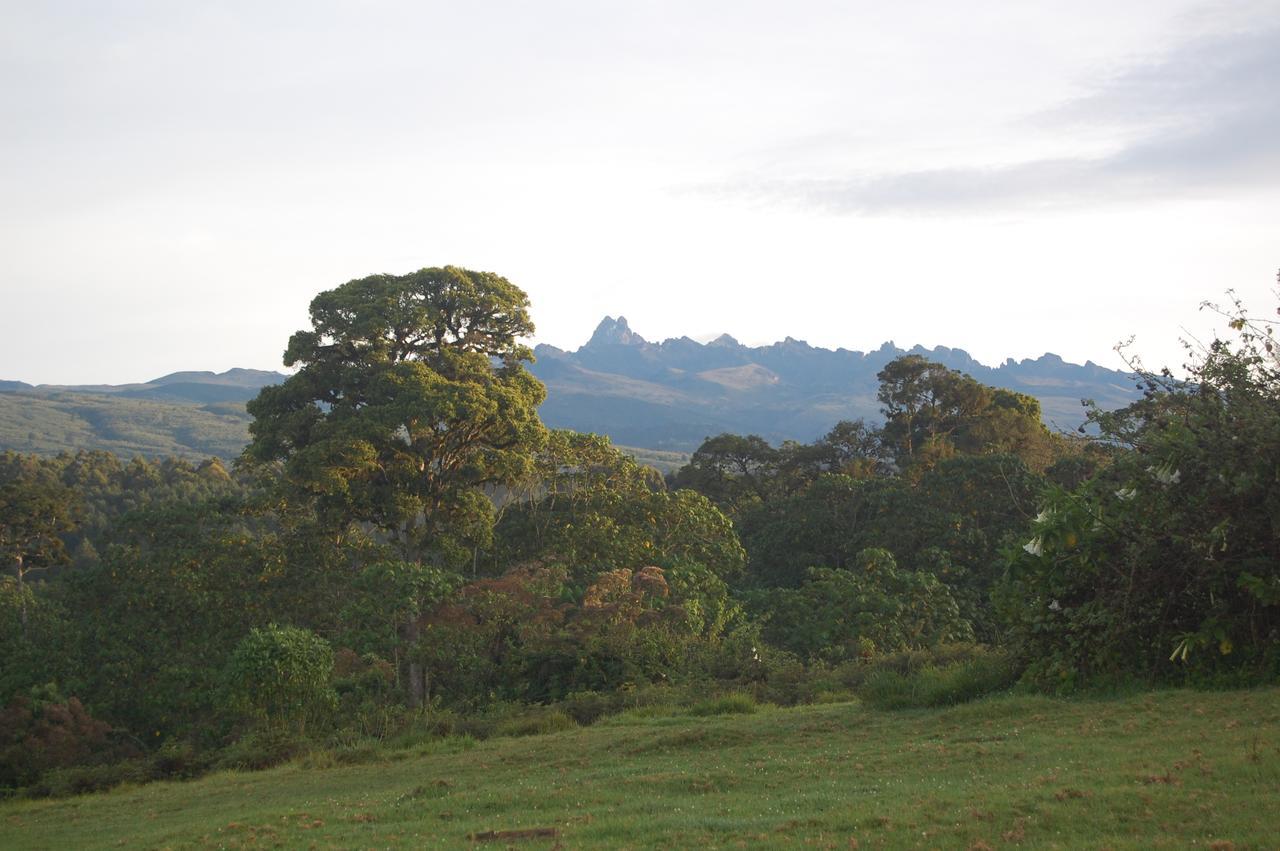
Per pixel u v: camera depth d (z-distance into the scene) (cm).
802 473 6250
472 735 1684
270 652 2006
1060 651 1270
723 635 2764
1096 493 1334
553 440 3503
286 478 3136
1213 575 1175
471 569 3362
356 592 2838
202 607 2912
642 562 3266
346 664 2403
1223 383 1313
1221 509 1196
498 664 2475
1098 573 1270
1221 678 1134
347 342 3447
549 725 1680
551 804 955
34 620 3067
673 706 1734
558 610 2472
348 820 973
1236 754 817
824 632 2734
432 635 2477
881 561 3023
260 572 3047
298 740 1775
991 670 1348
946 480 3819
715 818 819
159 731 2655
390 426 3123
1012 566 1323
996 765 918
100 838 1109
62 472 8106
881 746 1088
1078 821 696
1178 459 1231
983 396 5916
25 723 2195
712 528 3544
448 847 801
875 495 3988
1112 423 1380
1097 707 1119
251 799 1284
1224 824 658
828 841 703
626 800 941
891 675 1441
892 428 6209
